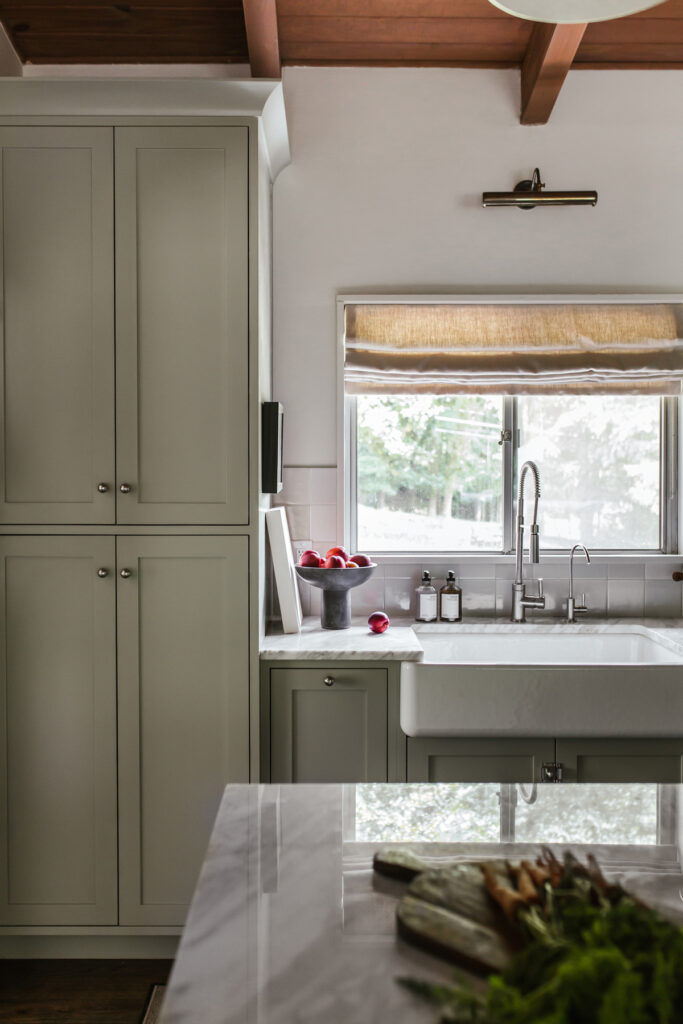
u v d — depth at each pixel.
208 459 2.45
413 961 0.85
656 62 3.06
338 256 3.10
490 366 3.09
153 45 2.92
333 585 2.76
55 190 2.43
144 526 2.45
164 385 2.44
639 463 3.19
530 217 3.10
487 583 3.14
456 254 3.10
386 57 3.04
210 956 0.86
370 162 3.08
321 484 3.11
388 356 3.08
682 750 2.47
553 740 2.46
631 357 3.10
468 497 3.18
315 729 2.50
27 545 2.45
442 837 1.16
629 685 2.42
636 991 0.63
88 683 2.46
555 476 3.18
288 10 2.80
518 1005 0.65
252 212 2.44
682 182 3.10
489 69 3.07
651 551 3.20
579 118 3.08
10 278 2.44
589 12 1.56
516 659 3.01
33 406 2.44
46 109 2.41
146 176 2.43
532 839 1.16
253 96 2.41
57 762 2.46
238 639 2.46
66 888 2.46
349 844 1.15
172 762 2.46
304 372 3.10
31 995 2.33
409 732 2.45
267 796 1.34
